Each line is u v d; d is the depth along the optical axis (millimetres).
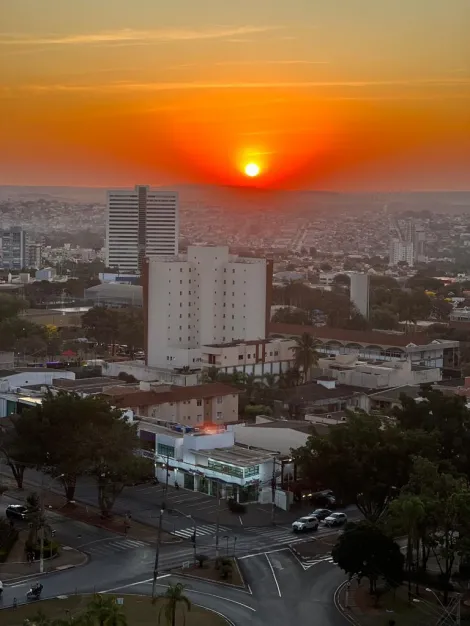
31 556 141875
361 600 129375
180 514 166500
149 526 159750
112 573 137125
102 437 164500
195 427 199750
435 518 127438
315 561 144500
